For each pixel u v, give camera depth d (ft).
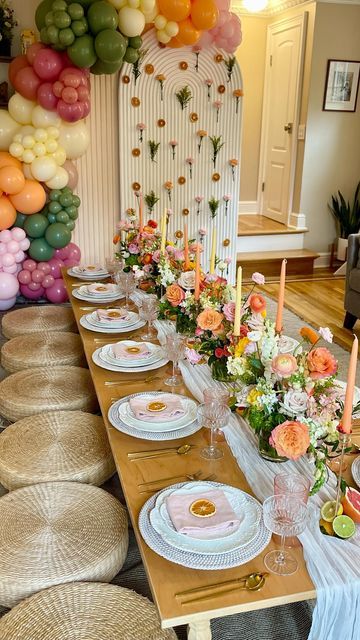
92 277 10.80
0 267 13.75
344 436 4.15
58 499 5.76
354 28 19.39
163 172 16.05
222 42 14.87
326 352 4.62
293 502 3.83
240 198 23.81
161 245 8.63
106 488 7.31
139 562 6.22
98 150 15.55
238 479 4.65
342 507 4.20
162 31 13.67
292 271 20.20
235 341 5.24
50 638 4.31
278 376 4.59
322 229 21.29
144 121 15.47
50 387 8.16
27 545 5.16
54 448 6.58
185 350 6.20
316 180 20.65
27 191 13.15
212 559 3.77
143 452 5.01
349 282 14.56
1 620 4.50
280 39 21.08
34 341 9.80
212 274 7.01
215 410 4.85
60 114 12.69
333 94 19.88
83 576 4.92
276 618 5.68
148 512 4.20
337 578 3.65
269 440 4.43
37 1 14.89
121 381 6.41
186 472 4.74
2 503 5.69
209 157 16.31
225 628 5.54
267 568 3.75
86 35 12.15
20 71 12.70
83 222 15.94
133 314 8.43
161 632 4.40
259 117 22.98
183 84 15.48
